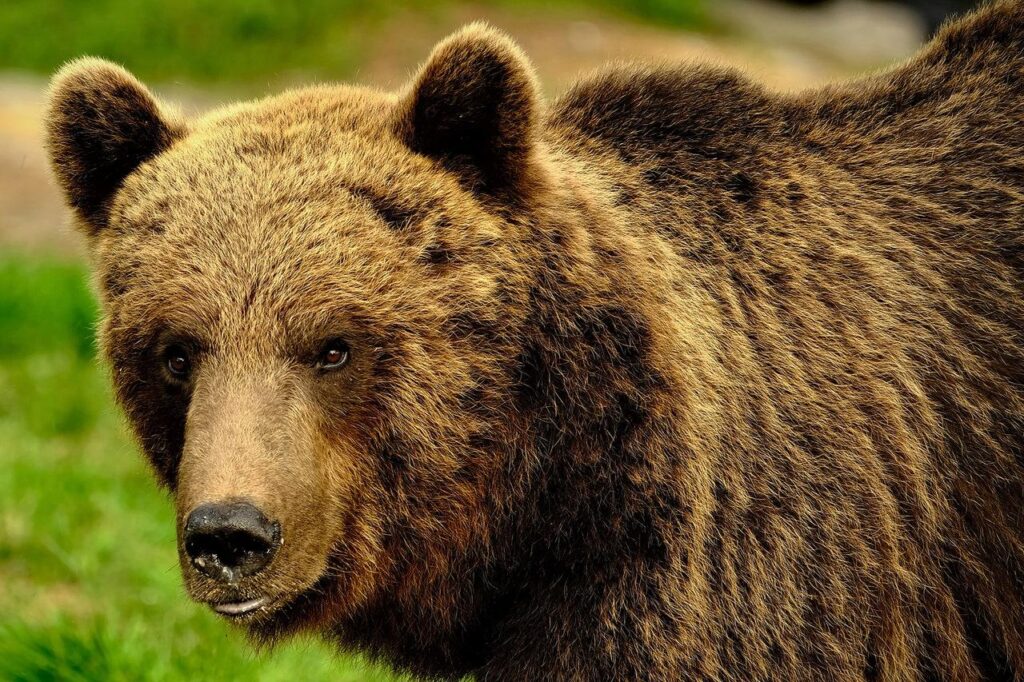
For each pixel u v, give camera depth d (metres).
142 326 7.51
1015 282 8.66
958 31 9.51
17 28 47.31
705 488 7.59
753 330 8.26
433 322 7.39
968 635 8.51
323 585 7.78
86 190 8.39
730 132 8.81
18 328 22.03
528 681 7.71
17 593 13.51
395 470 7.54
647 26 51.88
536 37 48.59
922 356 8.43
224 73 46.44
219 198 7.49
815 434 8.01
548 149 8.39
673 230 8.40
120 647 11.13
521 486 7.66
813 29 58.22
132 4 48.06
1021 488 8.46
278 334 7.22
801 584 7.74
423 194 7.59
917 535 8.20
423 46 48.25
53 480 15.99
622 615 7.49
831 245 8.55
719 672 7.55
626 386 7.51
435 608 8.07
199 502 6.74
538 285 7.63
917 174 8.95
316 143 7.77
